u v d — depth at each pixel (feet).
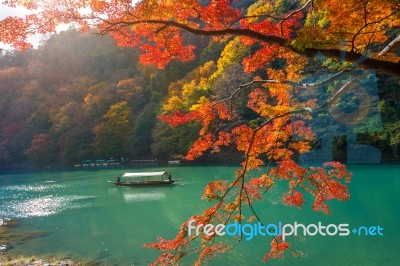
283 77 17.04
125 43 16.43
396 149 82.58
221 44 148.36
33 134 213.46
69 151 192.54
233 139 19.63
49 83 246.27
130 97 191.62
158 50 16.78
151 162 162.40
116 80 220.84
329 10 13.00
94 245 46.19
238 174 19.24
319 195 19.48
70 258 41.29
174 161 147.23
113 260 39.65
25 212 72.38
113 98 196.44
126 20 14.34
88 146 190.60
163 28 14.79
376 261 33.24
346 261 33.55
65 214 67.97
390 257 34.04
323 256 35.01
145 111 171.42
